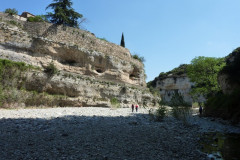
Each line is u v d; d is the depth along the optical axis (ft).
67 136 31.09
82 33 127.65
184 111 58.29
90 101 109.81
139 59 184.85
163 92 291.79
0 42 89.04
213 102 88.89
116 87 129.70
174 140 32.07
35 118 49.32
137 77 163.84
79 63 121.70
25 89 86.43
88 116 62.13
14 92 77.61
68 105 99.55
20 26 103.71
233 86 91.25
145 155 22.70
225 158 23.13
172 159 21.71
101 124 46.65
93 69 126.72
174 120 63.62
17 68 84.17
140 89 152.15
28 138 28.55
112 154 22.52
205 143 31.73
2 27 91.91
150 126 47.34
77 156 21.02
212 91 137.49
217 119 72.84
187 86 259.80
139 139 31.40
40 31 108.27
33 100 83.51
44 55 105.29
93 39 132.36
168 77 289.53
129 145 27.14
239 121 58.65
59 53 112.57
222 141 33.78
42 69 98.43
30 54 99.96
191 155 23.73
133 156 22.13
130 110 106.73
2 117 47.44
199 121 66.39
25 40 98.68
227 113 70.85
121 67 143.95
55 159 19.74
